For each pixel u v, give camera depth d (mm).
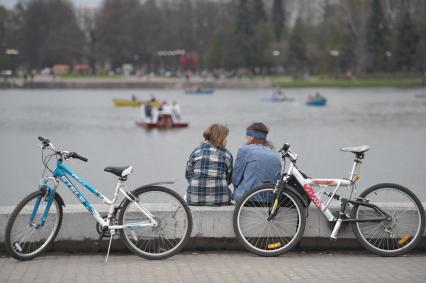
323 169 77625
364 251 26484
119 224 24578
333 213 26031
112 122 159625
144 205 24922
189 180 27047
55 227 25031
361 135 122500
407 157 87812
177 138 118625
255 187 25219
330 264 24328
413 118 168375
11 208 26203
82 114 190625
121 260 24953
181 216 24875
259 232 25359
